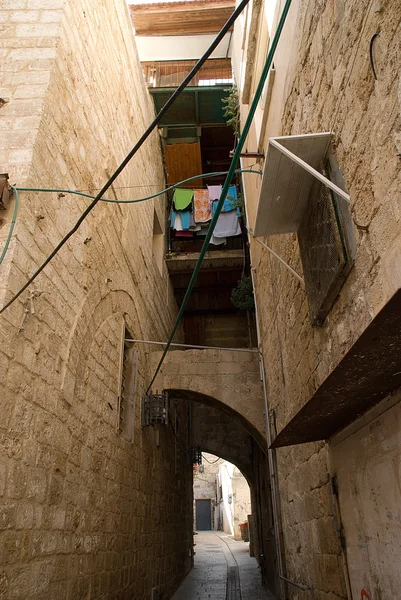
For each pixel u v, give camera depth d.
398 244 1.74
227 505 30.20
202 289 11.97
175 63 11.30
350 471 3.01
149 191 8.55
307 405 2.62
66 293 3.87
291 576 4.99
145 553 6.33
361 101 2.07
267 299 5.85
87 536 4.02
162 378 7.26
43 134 3.56
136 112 7.43
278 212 3.07
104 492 4.61
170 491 9.02
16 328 2.96
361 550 2.81
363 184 2.06
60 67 4.00
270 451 6.07
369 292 2.08
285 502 5.27
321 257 2.67
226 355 7.35
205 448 12.65
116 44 6.20
